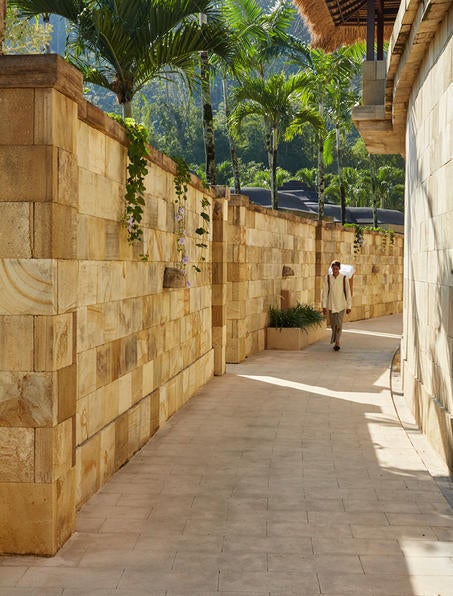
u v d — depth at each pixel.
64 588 3.94
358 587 3.97
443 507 5.33
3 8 5.06
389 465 6.44
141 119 67.31
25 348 4.27
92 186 5.38
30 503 4.33
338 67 21.25
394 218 40.69
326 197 45.28
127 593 3.88
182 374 8.80
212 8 8.66
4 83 4.20
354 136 67.44
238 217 12.40
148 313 7.13
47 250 4.23
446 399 6.57
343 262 21.44
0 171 4.24
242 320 12.78
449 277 6.41
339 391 10.05
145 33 8.38
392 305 27.02
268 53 18.86
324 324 17.36
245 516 5.11
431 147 7.48
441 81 6.85
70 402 4.59
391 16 13.80
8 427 4.30
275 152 18.61
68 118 4.48
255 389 10.09
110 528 4.84
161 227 7.55
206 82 11.65
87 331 5.35
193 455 6.70
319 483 5.89
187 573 4.14
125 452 6.40
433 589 3.95
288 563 4.29
